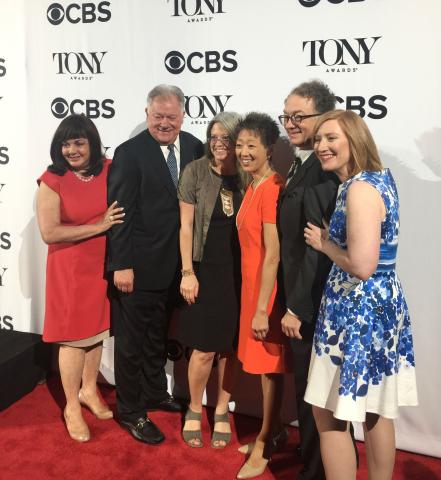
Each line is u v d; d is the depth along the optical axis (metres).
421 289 2.63
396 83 2.49
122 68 2.94
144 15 2.84
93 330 2.78
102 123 3.03
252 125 2.28
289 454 2.75
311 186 2.11
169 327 3.15
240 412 3.10
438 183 2.51
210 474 2.57
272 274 2.31
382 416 1.97
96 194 2.71
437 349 2.66
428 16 2.40
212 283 2.60
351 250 1.81
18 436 2.85
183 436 2.81
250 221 2.37
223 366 2.78
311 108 2.16
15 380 3.17
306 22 2.58
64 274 2.72
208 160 2.54
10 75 3.15
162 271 2.69
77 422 2.85
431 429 2.73
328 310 1.97
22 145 3.22
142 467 2.61
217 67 2.76
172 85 2.85
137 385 2.82
